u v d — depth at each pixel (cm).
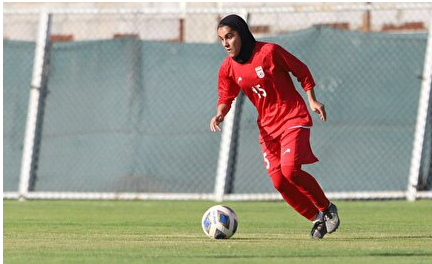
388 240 2806
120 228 3378
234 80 2873
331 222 2847
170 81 5166
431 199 5050
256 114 5003
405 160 4944
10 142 5300
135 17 5684
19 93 5312
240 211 4341
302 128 2764
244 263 2183
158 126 5159
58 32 6309
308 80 2775
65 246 2620
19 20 6288
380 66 5003
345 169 4953
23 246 2628
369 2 5825
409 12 5725
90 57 5247
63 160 5234
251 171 5012
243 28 2770
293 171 2742
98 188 5181
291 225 3519
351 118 4981
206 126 5106
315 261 2217
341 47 5022
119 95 5206
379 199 4850
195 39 5809
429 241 2766
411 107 4962
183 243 2698
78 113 5238
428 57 4828
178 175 5112
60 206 4769
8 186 5291
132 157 5169
